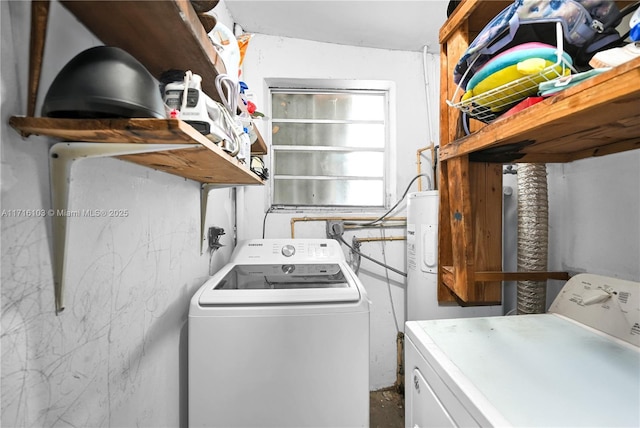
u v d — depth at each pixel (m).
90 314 0.58
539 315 0.97
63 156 0.49
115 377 0.67
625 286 0.83
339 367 0.97
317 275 1.29
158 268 0.87
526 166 1.27
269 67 1.88
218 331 0.93
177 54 0.67
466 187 1.00
